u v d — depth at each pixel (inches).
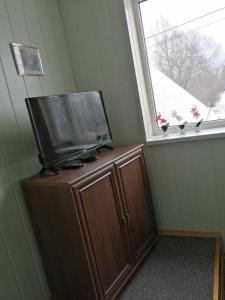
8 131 67.7
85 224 60.8
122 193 74.4
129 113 92.4
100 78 93.9
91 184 63.2
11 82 69.9
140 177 84.3
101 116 86.1
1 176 65.2
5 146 66.7
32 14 79.3
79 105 77.9
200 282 70.9
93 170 64.6
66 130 72.2
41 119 65.3
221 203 87.1
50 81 84.4
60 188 59.5
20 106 71.6
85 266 61.8
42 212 66.1
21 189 69.4
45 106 66.9
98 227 64.5
